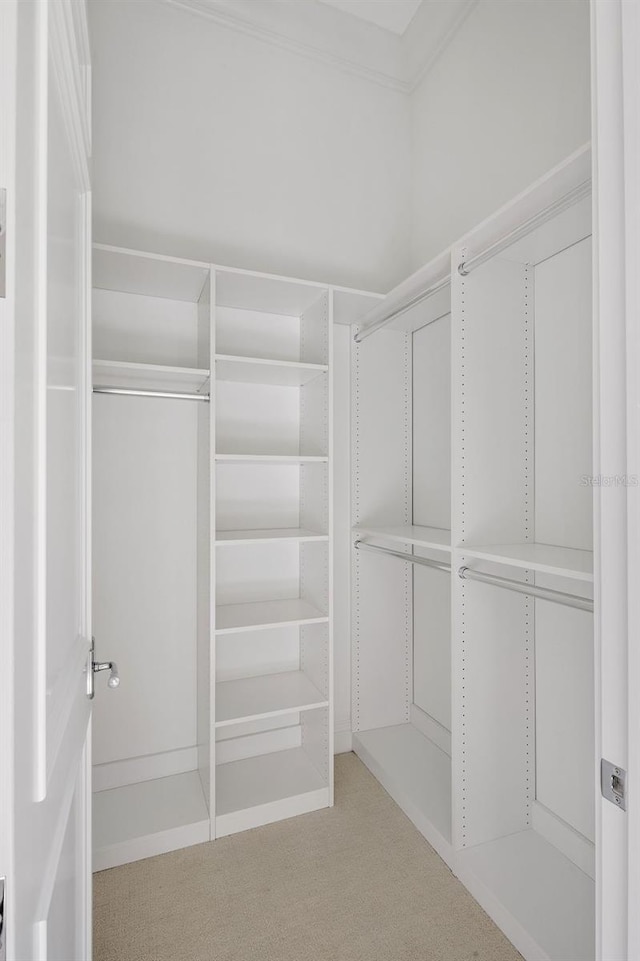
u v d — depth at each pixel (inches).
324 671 79.5
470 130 82.7
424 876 62.9
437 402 89.6
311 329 84.9
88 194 41.7
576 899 55.4
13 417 16.8
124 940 54.2
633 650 23.3
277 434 89.4
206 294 74.1
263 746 87.6
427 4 87.7
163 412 81.0
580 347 60.6
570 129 63.5
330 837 70.1
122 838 65.7
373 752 86.7
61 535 29.8
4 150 16.6
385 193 98.8
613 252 24.5
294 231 91.0
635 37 23.1
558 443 63.7
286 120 90.5
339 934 54.8
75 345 37.0
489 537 65.0
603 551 25.0
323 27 90.0
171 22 82.4
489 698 64.8
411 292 79.0
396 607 96.9
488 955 52.1
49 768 23.7
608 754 24.7
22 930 17.9
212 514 70.7
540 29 68.1
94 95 77.4
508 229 58.6
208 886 61.5
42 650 20.2
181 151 82.7
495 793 65.2
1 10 16.7
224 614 79.5
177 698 81.4
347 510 94.6
